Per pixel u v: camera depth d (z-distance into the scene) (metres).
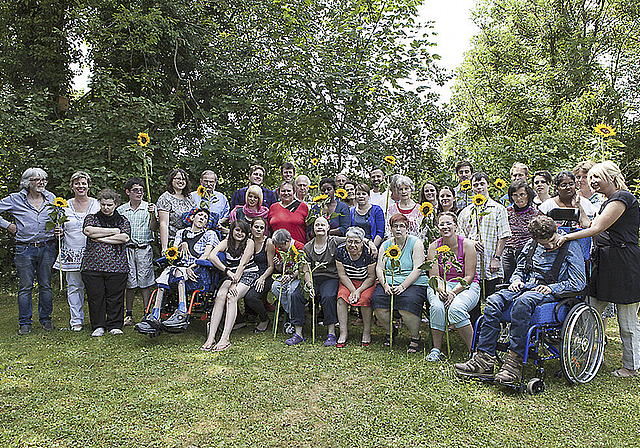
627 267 3.75
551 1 16.88
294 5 8.88
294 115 8.46
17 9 9.59
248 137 9.12
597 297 3.88
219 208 6.09
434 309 4.29
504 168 8.71
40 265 5.28
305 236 5.53
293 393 3.40
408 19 8.28
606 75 16.28
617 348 4.71
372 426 2.88
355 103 8.18
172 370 3.91
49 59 9.53
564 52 15.46
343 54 8.37
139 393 3.39
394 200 5.89
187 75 10.37
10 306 6.98
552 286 3.67
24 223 5.18
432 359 4.19
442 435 2.76
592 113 14.35
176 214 5.42
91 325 5.31
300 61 8.52
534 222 3.75
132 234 5.64
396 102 8.53
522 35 17.91
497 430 2.84
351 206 6.26
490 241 4.77
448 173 8.46
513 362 3.48
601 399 3.34
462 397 3.32
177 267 4.84
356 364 4.08
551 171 8.73
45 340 4.87
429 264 4.25
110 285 5.22
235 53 9.81
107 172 7.82
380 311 4.64
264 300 5.67
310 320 6.03
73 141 7.96
